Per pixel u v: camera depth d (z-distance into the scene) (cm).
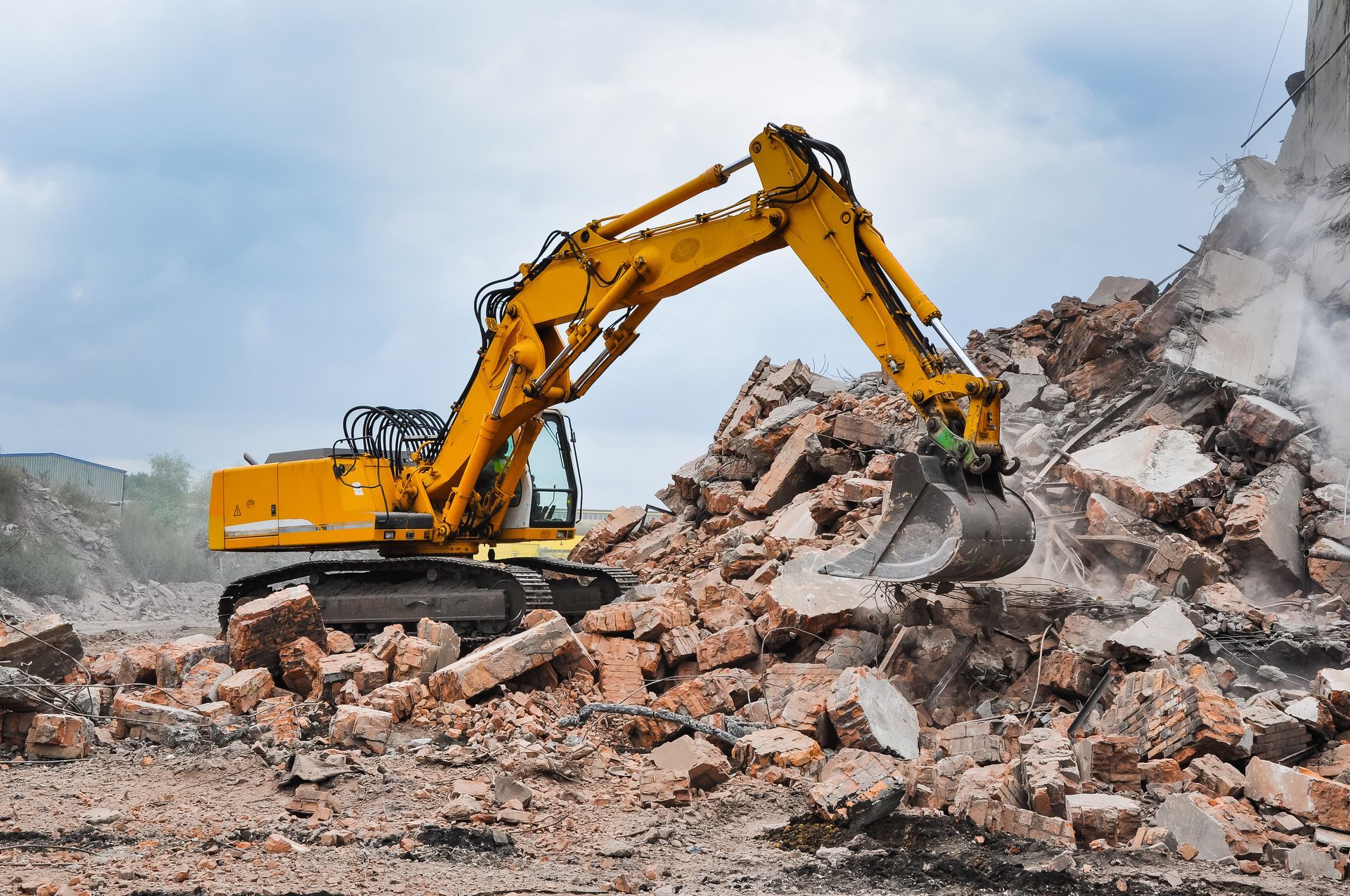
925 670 1054
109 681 1200
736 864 690
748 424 1908
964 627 1075
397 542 1398
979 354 1778
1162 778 788
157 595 3591
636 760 945
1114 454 1311
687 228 1172
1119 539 1182
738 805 815
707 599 1288
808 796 796
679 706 1011
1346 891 626
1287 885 634
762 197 1101
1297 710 840
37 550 3306
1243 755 802
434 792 827
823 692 997
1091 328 1617
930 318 977
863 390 1927
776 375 2048
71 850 692
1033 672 1026
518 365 1316
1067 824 713
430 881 641
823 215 1063
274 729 987
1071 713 968
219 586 4034
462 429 1397
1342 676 860
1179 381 1457
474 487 1409
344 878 640
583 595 1456
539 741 973
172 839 719
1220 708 814
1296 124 1958
